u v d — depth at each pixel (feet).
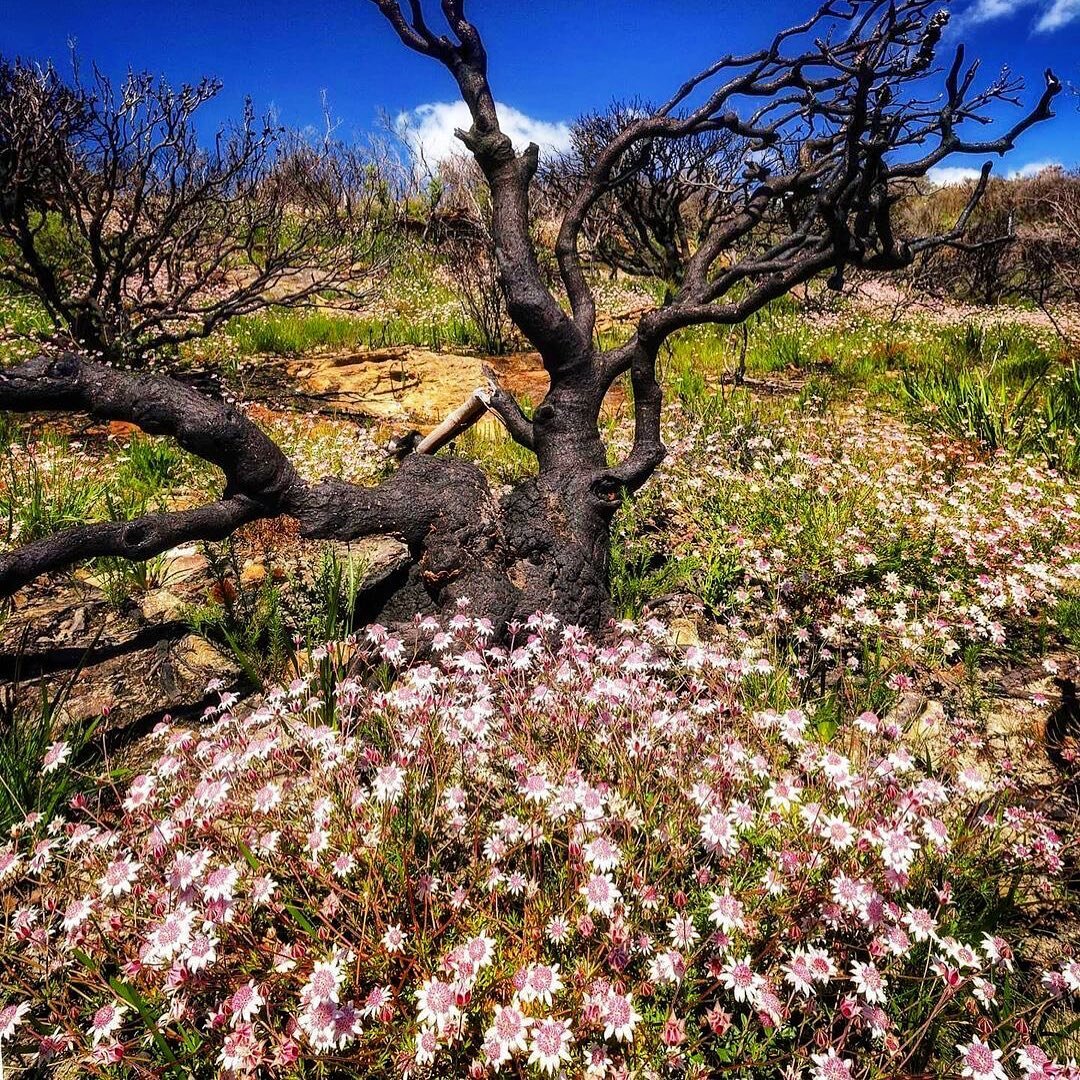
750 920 5.54
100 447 17.88
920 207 56.75
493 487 15.96
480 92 11.31
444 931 5.86
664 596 11.60
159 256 24.54
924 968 5.83
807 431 18.06
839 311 37.37
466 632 8.86
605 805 6.34
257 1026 5.31
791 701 9.06
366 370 26.20
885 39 9.57
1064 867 7.04
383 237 43.34
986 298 44.68
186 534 9.04
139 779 6.33
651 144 12.39
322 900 5.90
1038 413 19.22
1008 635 10.97
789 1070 5.03
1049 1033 5.65
